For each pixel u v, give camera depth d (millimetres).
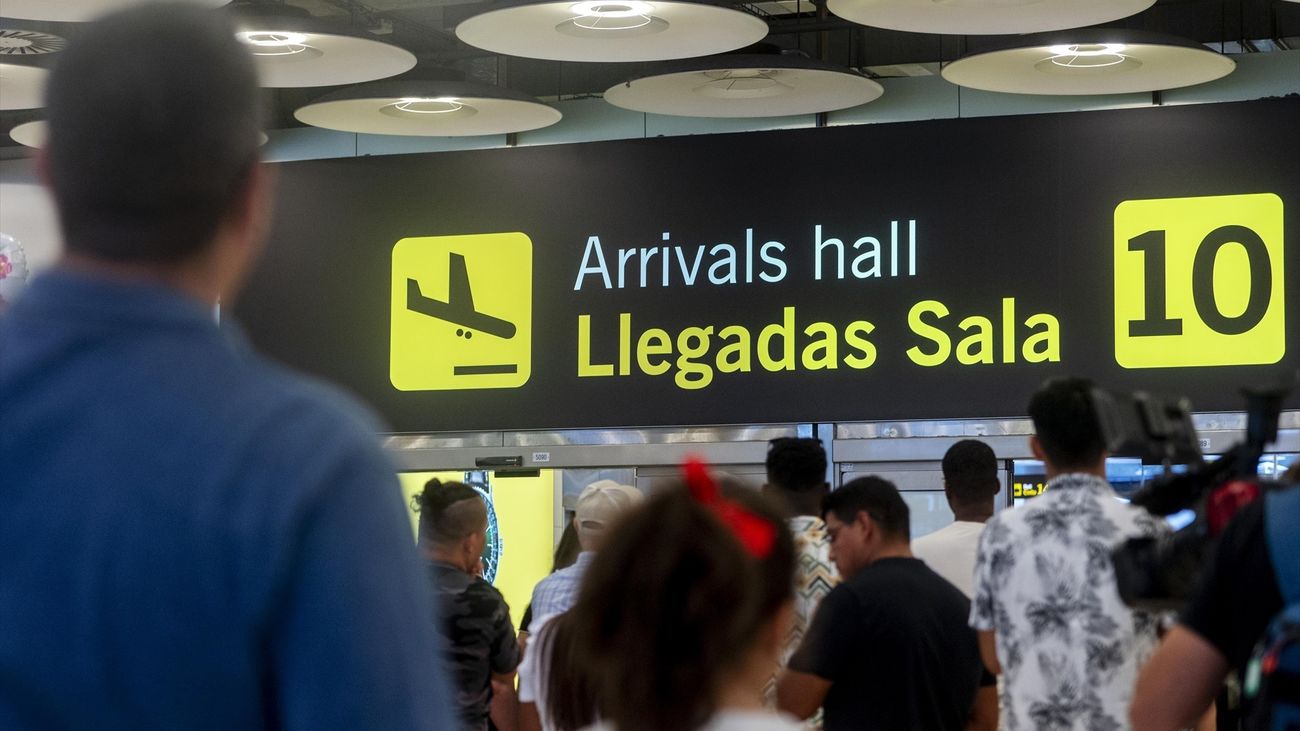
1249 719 1732
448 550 4641
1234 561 1993
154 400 1168
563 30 6387
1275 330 7508
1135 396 2488
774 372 8148
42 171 1241
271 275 8914
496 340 8562
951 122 8016
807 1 8781
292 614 1132
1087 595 3295
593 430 8383
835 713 3738
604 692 1466
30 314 1207
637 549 1458
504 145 8734
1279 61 7758
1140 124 7773
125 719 1138
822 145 8180
